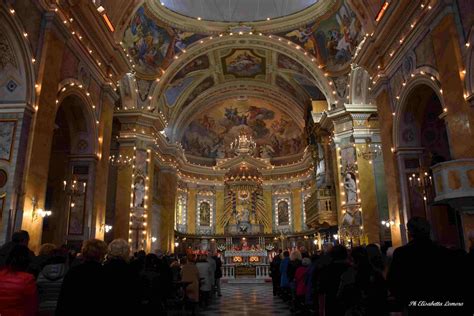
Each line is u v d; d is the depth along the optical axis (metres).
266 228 29.92
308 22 19.20
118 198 17.80
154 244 22.12
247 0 19.94
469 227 8.02
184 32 20.05
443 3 8.85
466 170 7.53
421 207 11.24
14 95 8.93
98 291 2.89
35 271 5.47
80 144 12.20
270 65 24.08
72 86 10.89
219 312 9.36
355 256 3.89
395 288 2.94
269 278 21.84
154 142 19.50
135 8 14.27
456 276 2.79
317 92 23.75
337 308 4.58
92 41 11.94
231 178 30.12
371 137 17.78
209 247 29.23
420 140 11.71
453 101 8.67
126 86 18.86
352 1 13.84
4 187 8.41
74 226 11.62
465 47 8.40
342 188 17.86
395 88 12.07
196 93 26.06
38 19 9.38
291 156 30.66
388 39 12.05
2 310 2.89
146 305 5.33
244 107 30.42
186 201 29.53
